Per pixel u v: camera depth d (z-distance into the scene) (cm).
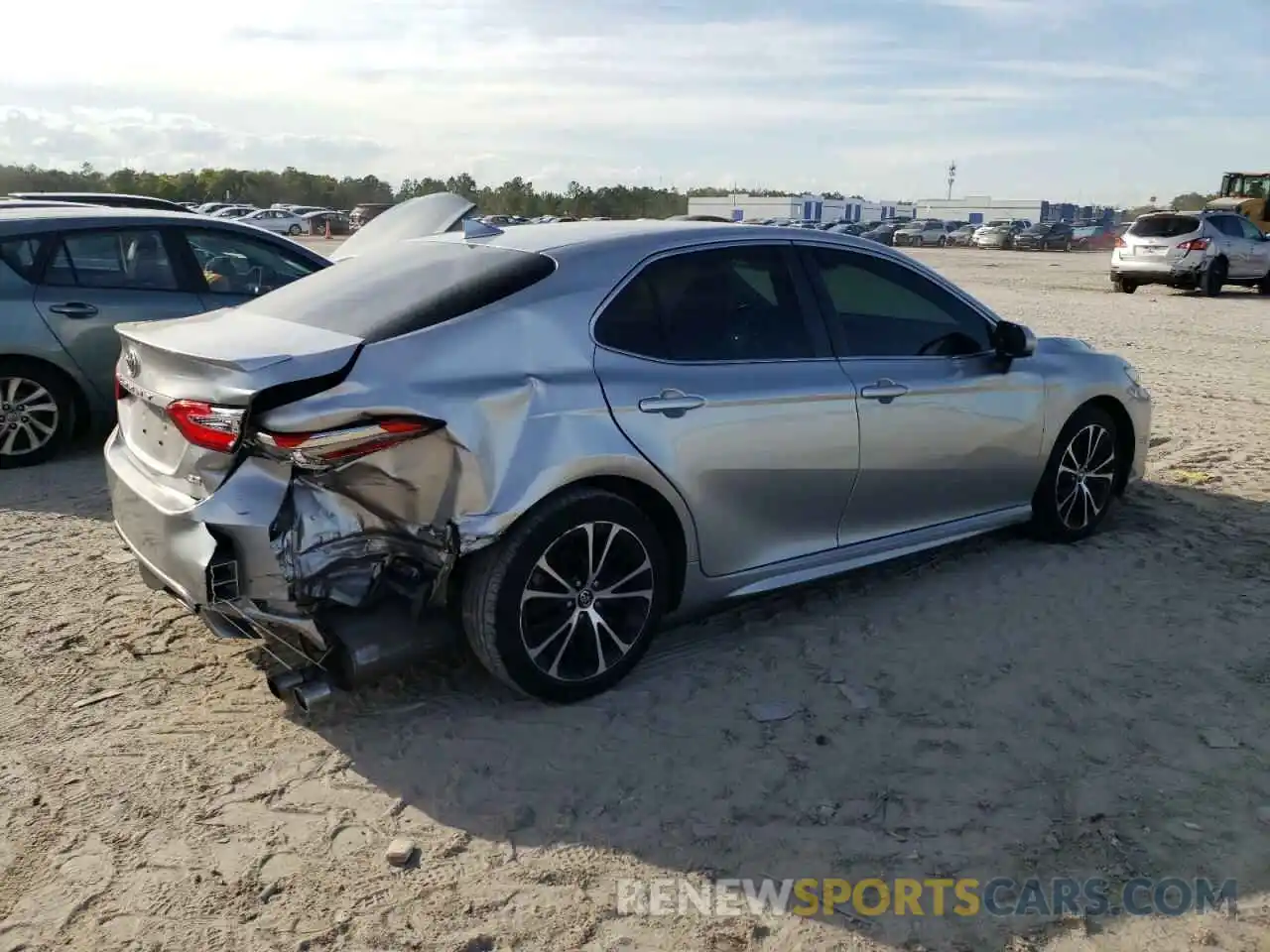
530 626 368
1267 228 3030
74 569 517
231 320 395
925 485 475
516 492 350
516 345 365
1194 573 506
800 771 343
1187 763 343
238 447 335
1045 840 305
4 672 408
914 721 373
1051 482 535
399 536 346
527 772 343
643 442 379
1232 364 1160
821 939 268
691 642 438
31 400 694
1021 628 447
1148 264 2173
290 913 279
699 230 429
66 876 293
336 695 391
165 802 326
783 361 427
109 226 712
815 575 446
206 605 339
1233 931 268
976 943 266
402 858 298
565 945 267
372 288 393
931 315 487
